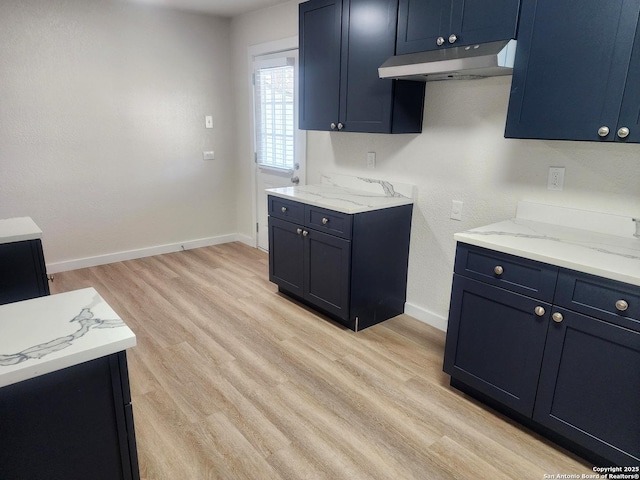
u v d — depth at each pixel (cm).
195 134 439
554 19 177
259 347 266
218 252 455
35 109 349
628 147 194
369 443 188
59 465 110
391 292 304
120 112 390
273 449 184
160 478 168
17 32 331
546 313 176
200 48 423
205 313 312
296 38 358
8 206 353
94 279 372
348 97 284
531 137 193
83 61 362
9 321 117
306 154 376
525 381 189
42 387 102
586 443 173
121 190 406
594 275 158
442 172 274
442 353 262
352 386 229
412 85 265
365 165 324
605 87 167
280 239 328
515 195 239
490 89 240
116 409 115
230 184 478
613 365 160
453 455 183
